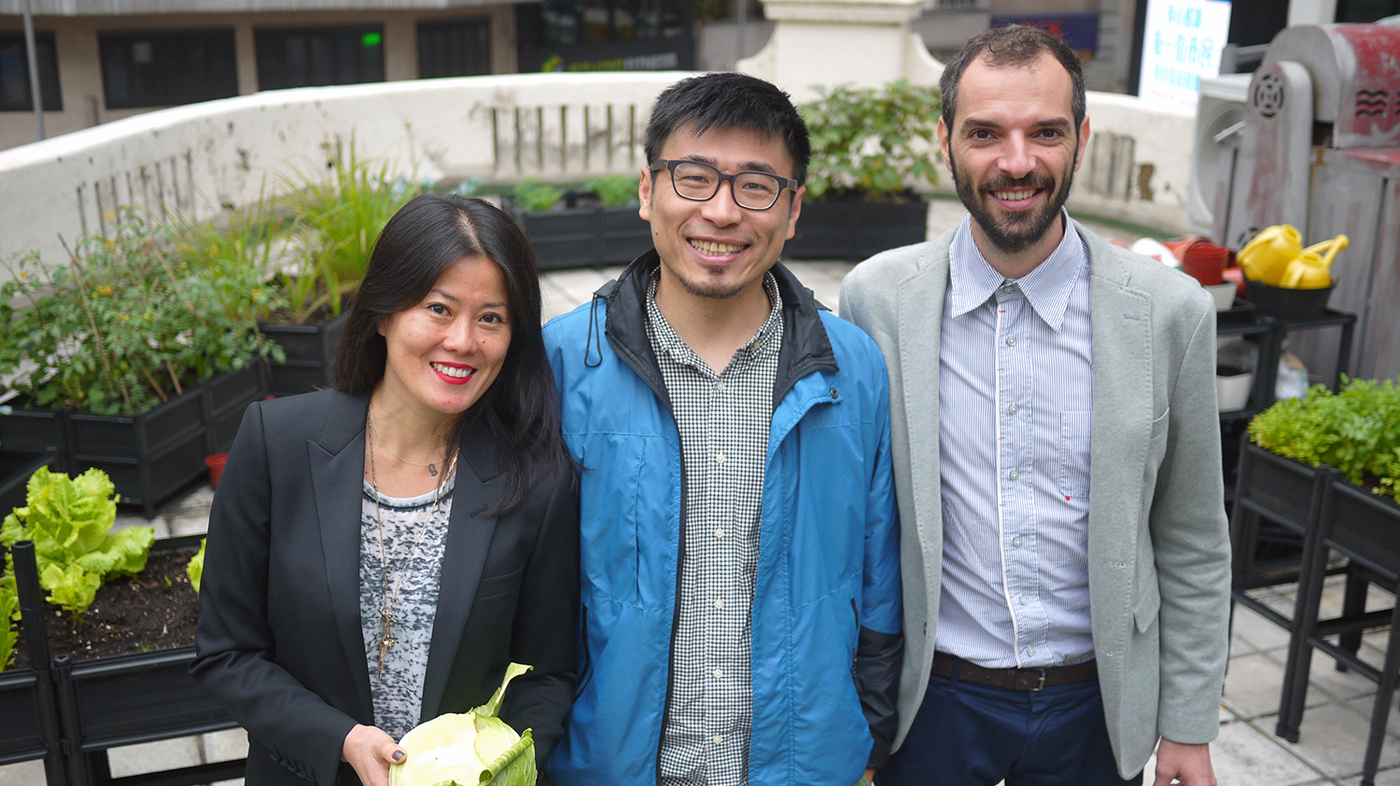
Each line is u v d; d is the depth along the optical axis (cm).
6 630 244
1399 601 275
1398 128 399
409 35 1909
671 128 170
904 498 195
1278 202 417
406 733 171
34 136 1655
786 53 966
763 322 183
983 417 193
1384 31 398
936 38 2458
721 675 178
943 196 981
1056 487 192
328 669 166
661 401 176
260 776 175
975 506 195
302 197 618
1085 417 190
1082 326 190
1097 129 868
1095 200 880
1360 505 284
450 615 166
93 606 270
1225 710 325
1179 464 194
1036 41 177
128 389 431
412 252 158
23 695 229
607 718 177
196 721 238
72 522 271
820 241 788
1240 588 338
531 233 741
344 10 1828
